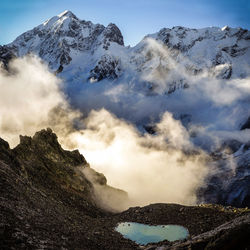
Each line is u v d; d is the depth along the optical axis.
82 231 40.06
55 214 43.38
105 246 36.88
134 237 46.72
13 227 29.89
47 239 30.66
